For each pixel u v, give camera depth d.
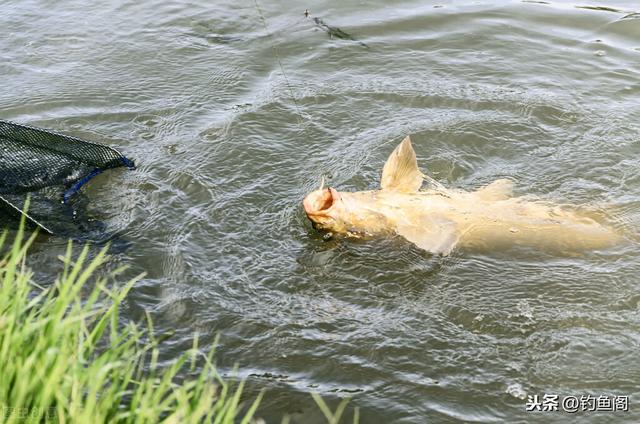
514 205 3.04
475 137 3.33
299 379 2.65
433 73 3.64
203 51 3.81
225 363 2.68
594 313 2.78
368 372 2.66
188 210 3.09
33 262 2.92
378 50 3.78
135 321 2.77
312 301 2.84
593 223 3.00
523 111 3.44
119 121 3.46
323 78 3.63
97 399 2.43
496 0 4.06
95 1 4.14
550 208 3.04
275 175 3.20
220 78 3.65
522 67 3.66
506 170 3.22
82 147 3.11
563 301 2.81
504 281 2.87
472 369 2.67
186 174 3.20
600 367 2.66
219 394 2.60
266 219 3.06
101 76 3.68
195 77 3.67
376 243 2.97
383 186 3.01
